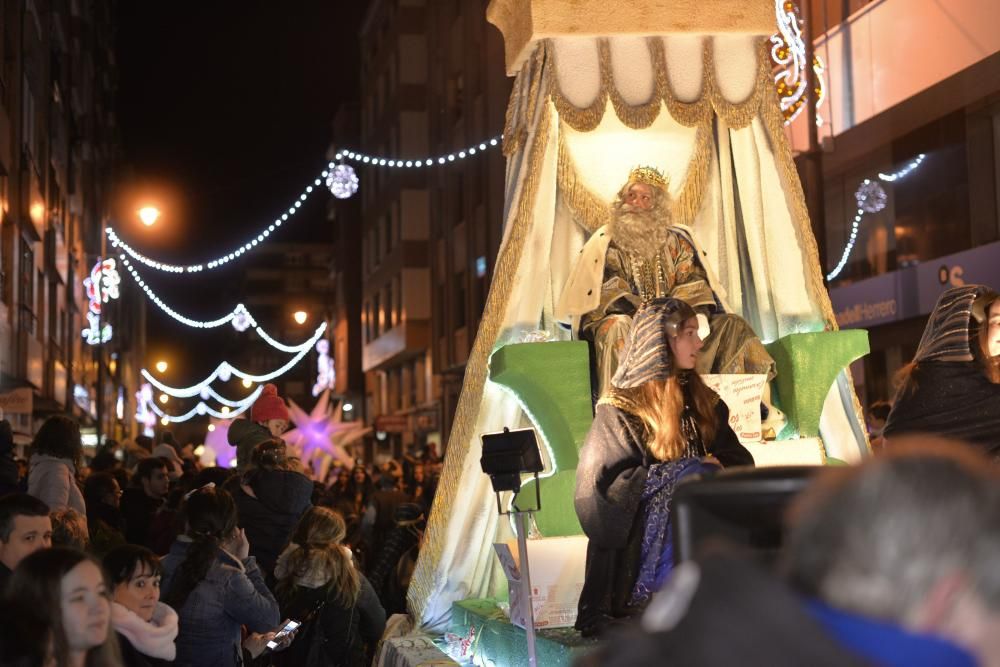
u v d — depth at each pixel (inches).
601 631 195.0
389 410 1961.1
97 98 1807.3
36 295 1031.0
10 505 198.5
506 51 308.3
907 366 216.8
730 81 296.2
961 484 54.0
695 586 59.1
